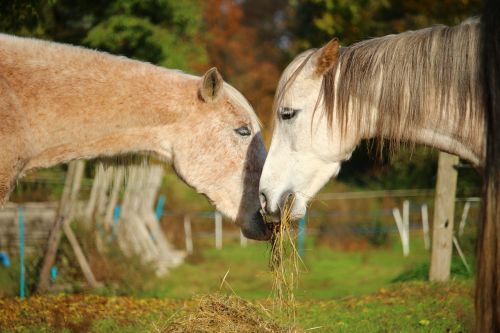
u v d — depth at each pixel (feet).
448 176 31.35
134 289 37.01
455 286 29.09
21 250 34.37
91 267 37.52
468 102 15.08
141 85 19.48
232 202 19.94
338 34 54.39
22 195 51.72
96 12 46.24
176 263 52.49
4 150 17.70
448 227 31.35
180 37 50.37
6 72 18.19
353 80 16.26
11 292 33.99
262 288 41.29
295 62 17.12
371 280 44.04
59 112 18.60
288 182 16.98
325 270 50.39
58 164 19.35
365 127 16.34
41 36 41.09
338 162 17.07
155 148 19.88
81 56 19.24
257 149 20.03
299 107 16.79
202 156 19.81
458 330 22.00
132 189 45.62
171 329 17.62
